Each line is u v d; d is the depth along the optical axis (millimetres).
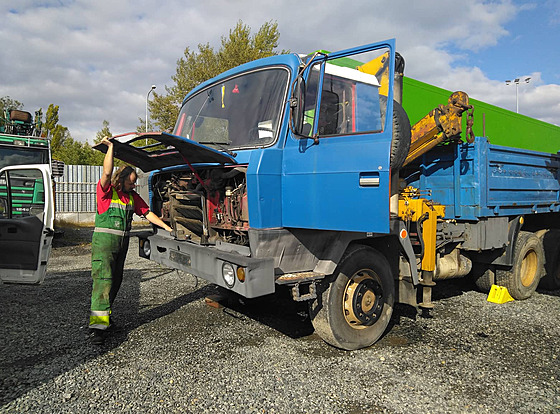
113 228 4383
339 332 4020
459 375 3574
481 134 7004
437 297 6211
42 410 2980
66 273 8250
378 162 3318
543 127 9016
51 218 5711
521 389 3330
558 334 4633
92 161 31797
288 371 3639
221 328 4773
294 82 3893
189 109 5289
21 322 4973
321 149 3645
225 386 3354
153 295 6234
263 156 3689
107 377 3506
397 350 4145
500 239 5742
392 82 3340
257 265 3418
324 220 3611
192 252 4188
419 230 4453
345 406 3061
